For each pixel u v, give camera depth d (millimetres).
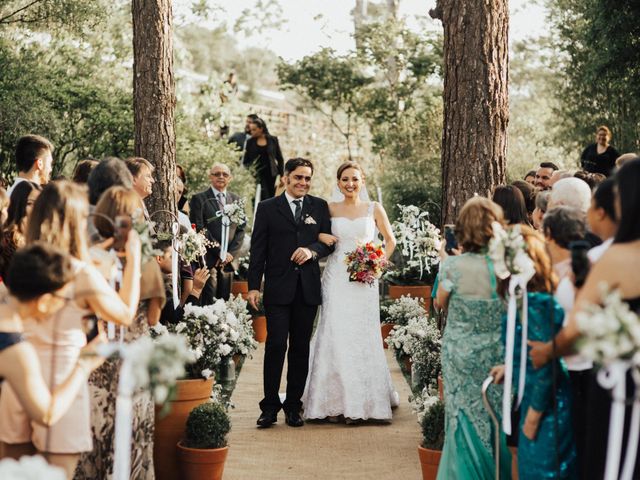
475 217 4801
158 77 8609
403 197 16172
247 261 12242
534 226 6484
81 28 14398
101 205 4457
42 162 6133
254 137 14961
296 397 7434
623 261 3564
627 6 13719
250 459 6430
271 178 14938
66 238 4012
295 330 7430
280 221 7383
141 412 4902
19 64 13203
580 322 3129
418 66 20016
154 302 4848
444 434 5465
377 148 19266
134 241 4273
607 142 12344
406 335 8812
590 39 14516
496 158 7223
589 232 4918
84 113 13703
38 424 3658
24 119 12641
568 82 17703
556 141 17875
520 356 4359
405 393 8586
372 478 6035
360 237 7598
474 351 4777
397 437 7055
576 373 4238
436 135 18188
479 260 4824
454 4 7246
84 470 4617
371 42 20328
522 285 4180
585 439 3998
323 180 21531
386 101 20094
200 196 10383
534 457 4199
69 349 3918
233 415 7719
